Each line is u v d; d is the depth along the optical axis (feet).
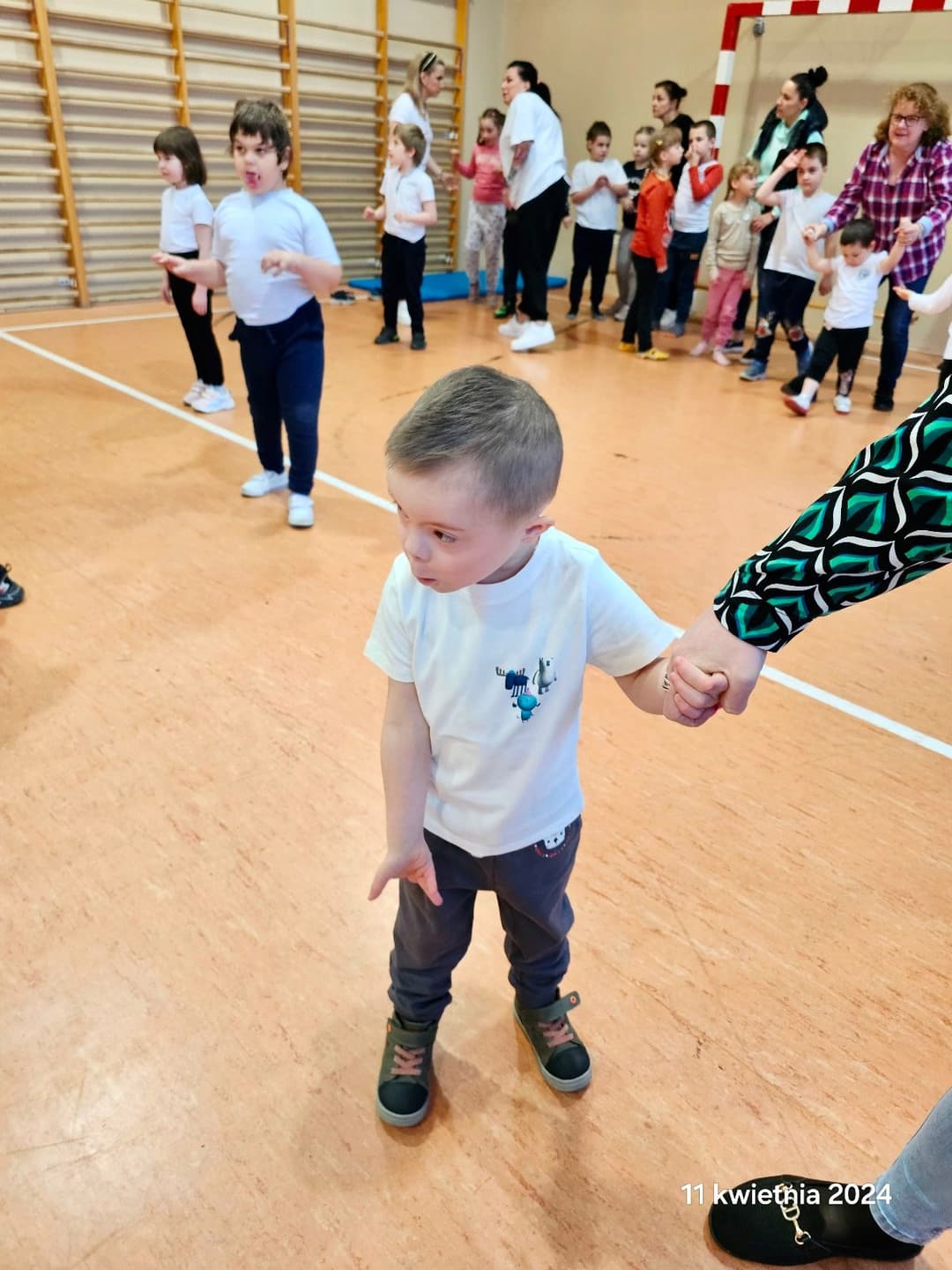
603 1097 4.20
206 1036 4.36
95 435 12.19
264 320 9.06
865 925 5.20
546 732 3.28
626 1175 3.88
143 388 14.34
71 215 19.10
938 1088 4.31
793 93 17.25
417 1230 3.62
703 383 17.04
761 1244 3.55
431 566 2.81
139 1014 4.45
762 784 6.33
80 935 4.86
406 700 3.40
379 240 25.70
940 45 18.84
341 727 6.63
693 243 20.44
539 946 3.92
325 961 4.79
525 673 3.17
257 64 20.93
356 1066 4.26
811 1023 4.59
